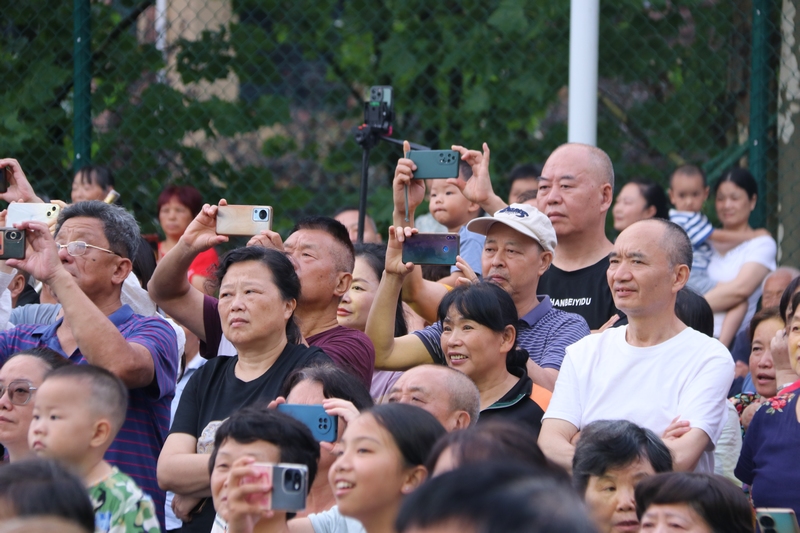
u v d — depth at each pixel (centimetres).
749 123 1772
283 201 1988
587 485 858
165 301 1129
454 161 1134
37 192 1847
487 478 397
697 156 1980
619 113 2025
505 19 2075
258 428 784
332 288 1121
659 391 995
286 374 984
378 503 721
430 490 396
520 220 1171
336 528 848
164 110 1900
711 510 767
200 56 1981
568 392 1028
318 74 2212
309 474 805
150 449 1016
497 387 1069
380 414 739
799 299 1033
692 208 1716
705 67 1972
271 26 2134
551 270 1323
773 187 1789
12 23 1900
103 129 1870
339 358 1059
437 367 936
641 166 2000
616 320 1217
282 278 1005
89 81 1789
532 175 1683
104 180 1673
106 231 1053
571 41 1648
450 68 2111
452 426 909
